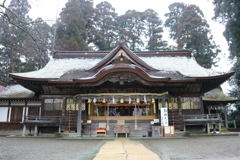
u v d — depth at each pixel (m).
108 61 20.91
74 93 20.78
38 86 20.97
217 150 9.36
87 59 26.33
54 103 20.81
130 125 18.94
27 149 10.09
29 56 39.81
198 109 20.47
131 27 70.69
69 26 46.06
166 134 16.38
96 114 20.67
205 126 20.66
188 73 21.91
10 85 26.88
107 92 19.09
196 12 50.41
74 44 43.97
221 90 28.48
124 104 20.52
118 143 12.36
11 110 23.52
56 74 22.36
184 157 7.73
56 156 8.02
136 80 18.11
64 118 19.55
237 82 31.08
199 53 46.12
